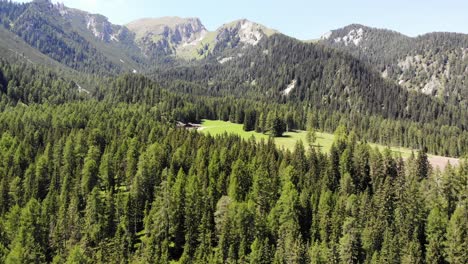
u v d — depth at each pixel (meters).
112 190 131.12
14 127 178.50
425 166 146.00
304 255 98.38
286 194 116.62
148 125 191.88
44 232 110.44
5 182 131.00
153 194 128.25
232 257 100.44
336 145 163.88
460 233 102.44
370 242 104.44
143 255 99.50
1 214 123.06
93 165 135.25
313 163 144.75
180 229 110.50
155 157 142.00
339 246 101.88
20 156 148.50
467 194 123.19
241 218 106.19
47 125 189.75
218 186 126.88
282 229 108.75
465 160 141.50
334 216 110.06
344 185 132.25
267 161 143.12
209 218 109.94
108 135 173.75
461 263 99.50
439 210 116.69
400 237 104.62
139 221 121.31
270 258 98.81
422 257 103.19
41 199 135.00
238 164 132.50
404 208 115.75
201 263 97.50
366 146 159.00
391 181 131.38
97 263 98.31
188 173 137.75
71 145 154.38
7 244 112.19
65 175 136.38
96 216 113.56
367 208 115.44
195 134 178.50
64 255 104.31
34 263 99.81
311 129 194.62
